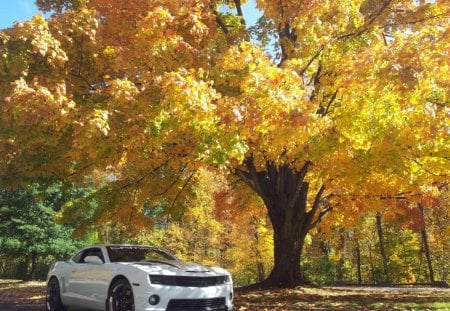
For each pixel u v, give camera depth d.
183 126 8.33
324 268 27.73
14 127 9.30
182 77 8.23
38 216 24.09
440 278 44.78
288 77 8.48
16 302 11.90
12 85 8.29
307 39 10.91
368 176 11.83
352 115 8.97
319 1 10.37
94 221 15.37
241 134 8.43
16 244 23.39
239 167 15.02
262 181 16.06
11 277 29.19
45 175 11.90
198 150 8.40
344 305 10.73
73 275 9.02
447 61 8.26
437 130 9.27
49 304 9.80
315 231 26.88
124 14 10.30
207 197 36.06
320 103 10.98
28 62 9.12
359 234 34.69
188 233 41.28
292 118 8.27
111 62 10.70
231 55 9.41
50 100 7.99
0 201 23.72
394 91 8.34
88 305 8.48
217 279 7.91
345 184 13.02
